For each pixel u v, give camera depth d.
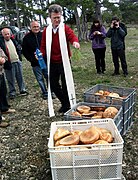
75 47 4.51
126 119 4.22
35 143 4.22
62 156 2.73
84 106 4.07
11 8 44.00
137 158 3.58
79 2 22.97
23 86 7.02
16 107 6.05
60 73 4.91
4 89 5.61
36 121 5.13
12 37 6.66
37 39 6.09
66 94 5.06
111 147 2.70
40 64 6.06
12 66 6.67
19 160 3.75
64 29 4.62
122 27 8.19
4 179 3.33
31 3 32.84
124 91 4.71
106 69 9.79
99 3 25.41
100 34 8.61
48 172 3.41
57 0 22.94
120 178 2.81
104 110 3.96
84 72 9.47
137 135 4.22
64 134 3.14
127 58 12.16
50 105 4.96
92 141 2.95
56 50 4.77
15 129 4.83
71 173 2.79
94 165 2.75
